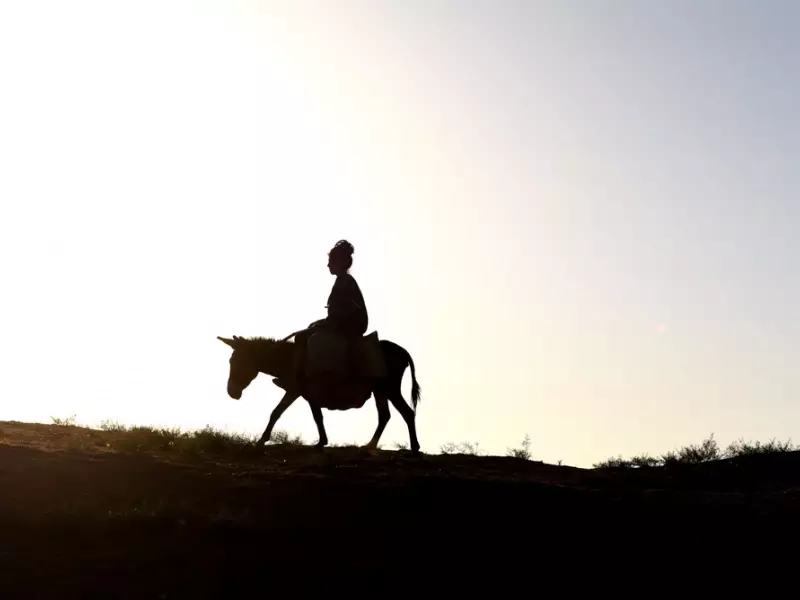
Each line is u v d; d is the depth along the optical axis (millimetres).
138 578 12992
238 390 19844
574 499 16422
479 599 13766
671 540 15461
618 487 18016
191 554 13711
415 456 19375
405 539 15000
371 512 15555
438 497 16125
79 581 12734
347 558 14281
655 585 14469
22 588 12391
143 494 15359
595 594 14188
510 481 16953
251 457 18359
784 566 14828
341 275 19703
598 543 15367
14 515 13984
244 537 14344
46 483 15258
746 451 22203
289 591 13242
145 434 19328
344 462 17922
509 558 14844
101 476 15773
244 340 20000
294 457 18547
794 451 21219
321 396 19312
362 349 19281
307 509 15414
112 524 14070
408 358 20172
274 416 19469
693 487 18609
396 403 19906
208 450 18688
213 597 12820
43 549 13383
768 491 18172
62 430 19906
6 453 16328
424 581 13992
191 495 15500
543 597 14000
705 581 14562
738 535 15539
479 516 15750
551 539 15383
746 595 14266
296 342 19688
